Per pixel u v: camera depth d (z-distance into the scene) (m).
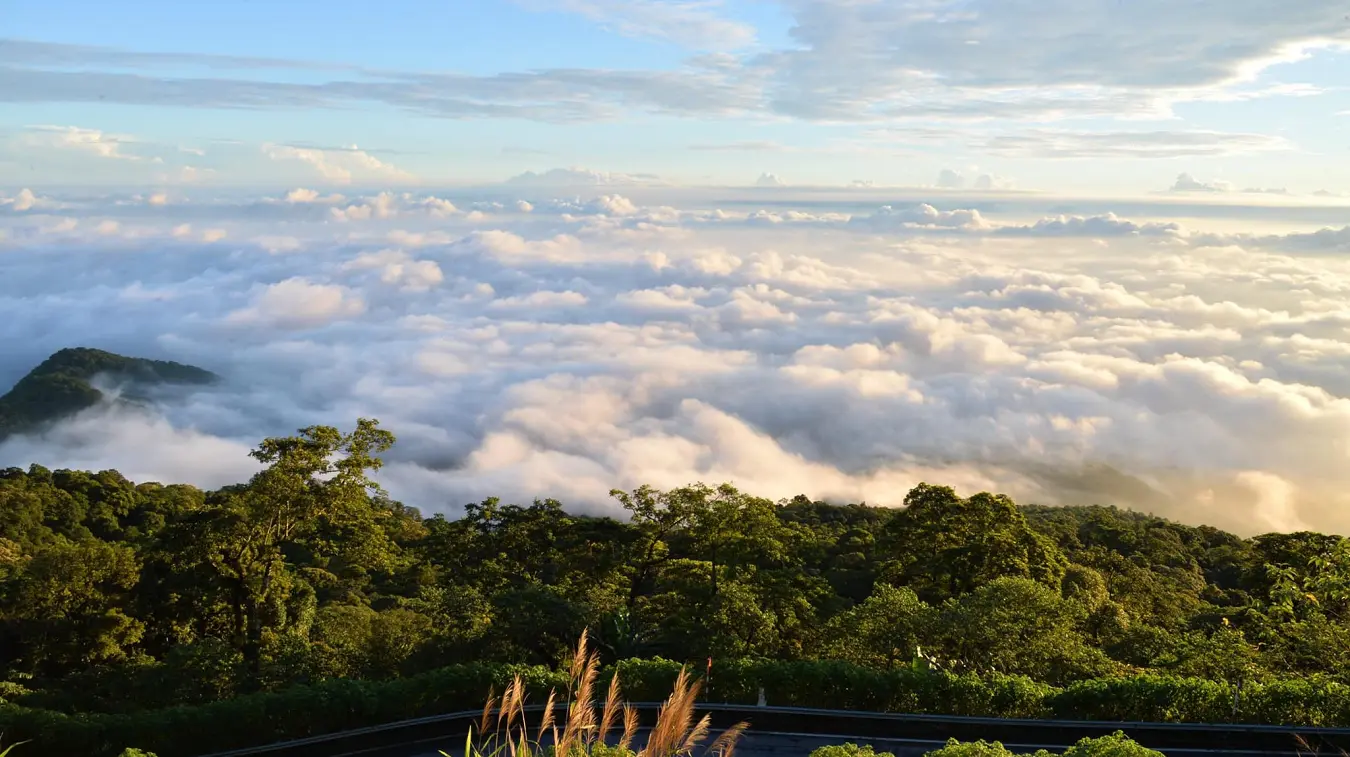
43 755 11.31
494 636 17.08
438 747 12.09
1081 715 12.80
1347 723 12.25
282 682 16.47
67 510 52.12
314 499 20.84
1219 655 15.53
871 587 31.39
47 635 22.48
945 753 8.84
